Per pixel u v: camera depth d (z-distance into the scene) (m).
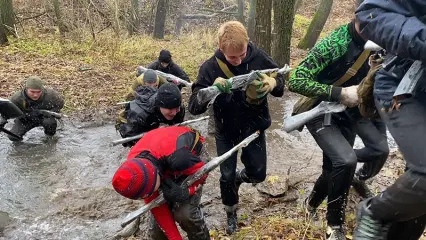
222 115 3.75
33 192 5.36
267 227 4.12
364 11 1.98
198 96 3.26
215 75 3.58
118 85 9.80
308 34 15.70
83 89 9.37
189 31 20.28
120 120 4.53
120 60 12.27
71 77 10.16
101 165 6.16
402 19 1.86
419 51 1.81
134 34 17.41
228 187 4.00
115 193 5.23
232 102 3.63
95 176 5.83
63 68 10.86
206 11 22.38
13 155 6.43
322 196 4.05
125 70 11.21
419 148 2.02
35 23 16.69
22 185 5.54
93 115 8.06
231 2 23.34
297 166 5.84
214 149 6.60
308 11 25.28
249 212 4.56
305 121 3.37
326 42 3.20
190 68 11.64
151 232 3.74
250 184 5.16
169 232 3.32
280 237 3.91
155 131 3.27
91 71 10.77
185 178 3.26
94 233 4.48
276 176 5.12
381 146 3.89
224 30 3.38
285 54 9.76
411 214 2.14
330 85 3.15
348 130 3.79
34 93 6.72
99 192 5.25
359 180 4.39
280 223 4.14
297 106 3.79
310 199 4.17
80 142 6.96
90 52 12.83
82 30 14.26
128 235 4.38
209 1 23.19
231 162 3.93
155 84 5.98
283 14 9.46
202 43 16.03
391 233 2.53
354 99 3.06
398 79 2.15
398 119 2.10
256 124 3.77
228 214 4.20
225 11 20.69
